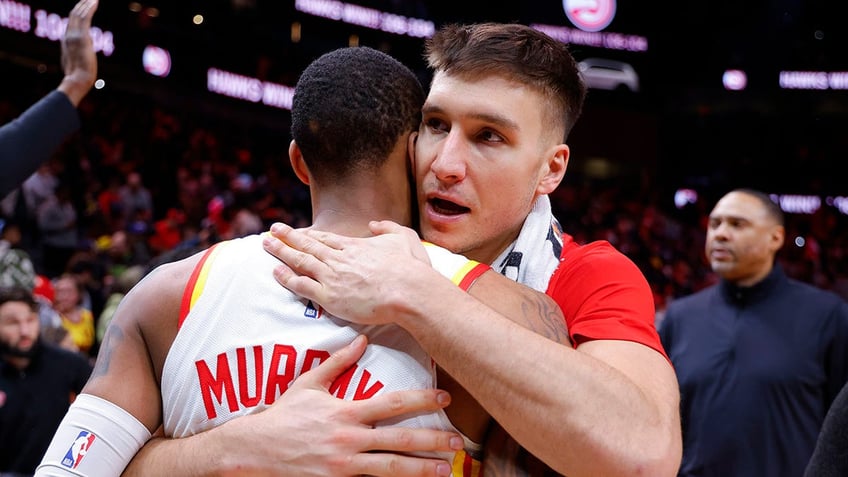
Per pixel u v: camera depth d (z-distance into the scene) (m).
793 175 15.25
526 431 1.00
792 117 15.33
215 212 8.00
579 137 14.66
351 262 1.08
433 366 1.09
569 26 15.47
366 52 1.19
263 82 12.62
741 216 2.94
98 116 10.76
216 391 1.07
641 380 1.08
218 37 12.02
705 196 15.20
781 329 2.88
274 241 1.12
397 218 1.20
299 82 1.19
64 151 9.38
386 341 1.07
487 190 1.20
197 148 11.62
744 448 2.80
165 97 11.44
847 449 1.21
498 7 15.02
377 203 1.17
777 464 2.78
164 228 7.51
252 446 1.02
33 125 1.89
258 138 12.96
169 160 10.96
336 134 1.14
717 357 2.91
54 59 9.80
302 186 12.35
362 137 1.14
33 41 9.54
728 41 15.61
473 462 1.11
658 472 0.99
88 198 8.40
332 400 1.03
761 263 2.95
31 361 3.39
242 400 1.06
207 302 1.09
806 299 2.92
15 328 3.34
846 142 15.23
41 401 3.37
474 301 1.05
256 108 12.70
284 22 12.96
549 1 15.34
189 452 1.05
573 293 1.26
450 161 1.18
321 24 13.44
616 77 14.98
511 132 1.19
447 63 1.21
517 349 1.01
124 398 1.10
